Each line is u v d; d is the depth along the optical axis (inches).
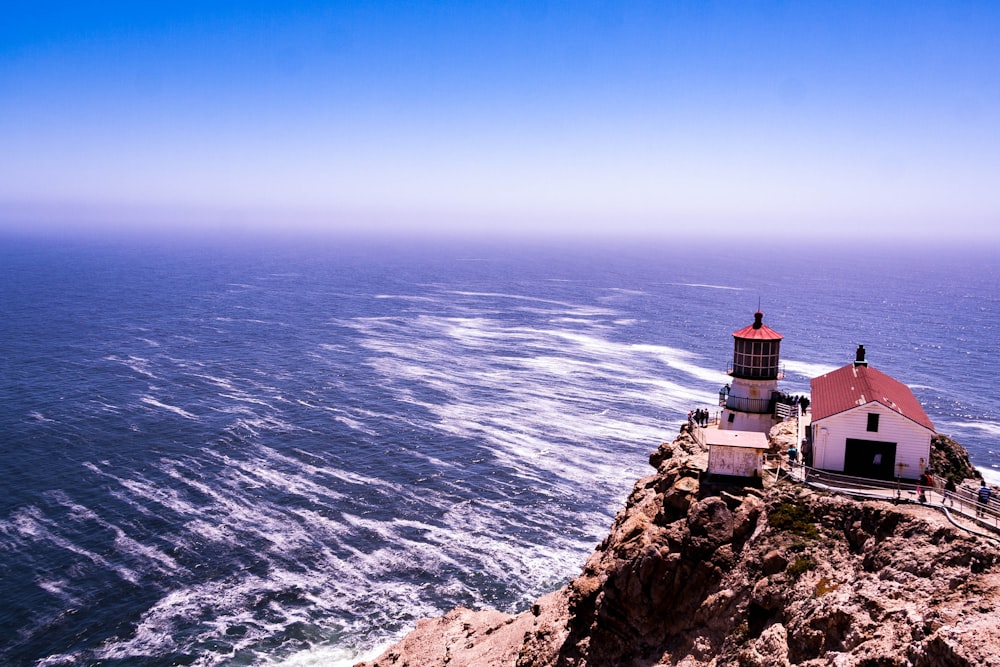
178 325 6323.8
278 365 4835.1
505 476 2967.5
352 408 3865.7
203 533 2428.6
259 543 2375.7
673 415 3828.7
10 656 1839.3
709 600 1117.7
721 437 1293.1
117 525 2470.5
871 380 1387.8
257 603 2063.2
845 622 950.4
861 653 892.0
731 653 1059.3
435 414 3786.9
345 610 2041.1
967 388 4547.2
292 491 2775.6
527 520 2583.7
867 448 1258.6
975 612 860.0
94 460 3024.1
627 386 4436.5
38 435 3287.4
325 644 1899.6
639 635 1172.5
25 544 2330.2
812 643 967.0
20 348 5113.2
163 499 2677.2
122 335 5757.9
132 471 2925.7
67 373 4429.1
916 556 986.1
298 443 3299.7
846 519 1101.7
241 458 3100.4
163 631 1937.7
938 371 5014.8
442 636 1756.9
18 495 2674.7
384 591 2133.4
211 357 5029.5
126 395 3986.2
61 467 2940.5
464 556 2329.0
